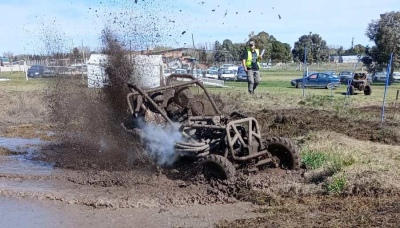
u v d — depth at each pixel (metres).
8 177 8.61
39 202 7.15
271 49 63.47
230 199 6.72
